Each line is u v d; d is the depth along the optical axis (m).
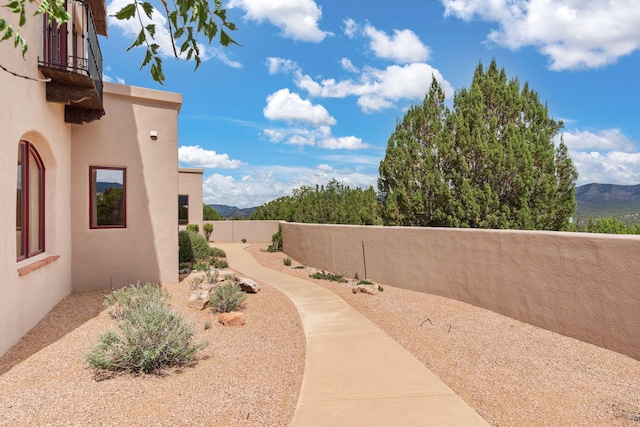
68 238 8.80
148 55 2.51
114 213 9.80
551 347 5.81
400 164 14.51
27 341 5.64
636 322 5.28
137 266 9.93
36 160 7.38
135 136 9.94
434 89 15.11
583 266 6.02
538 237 6.82
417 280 10.05
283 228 20.95
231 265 15.38
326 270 14.45
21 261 6.32
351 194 25.92
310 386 4.38
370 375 4.69
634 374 4.82
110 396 4.07
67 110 8.32
